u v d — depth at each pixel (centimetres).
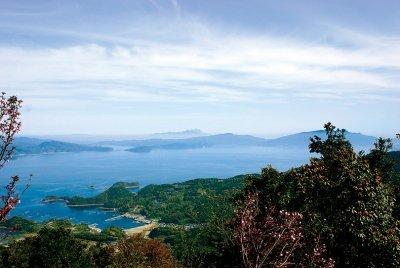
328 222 2227
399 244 2069
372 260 2094
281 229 1412
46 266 4553
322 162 2647
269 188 2739
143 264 5247
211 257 2877
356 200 2281
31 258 4612
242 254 1351
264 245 1406
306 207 2391
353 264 2119
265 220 1452
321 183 2383
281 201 2569
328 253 2125
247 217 1416
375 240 2080
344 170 2367
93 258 5338
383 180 3066
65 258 4662
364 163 2481
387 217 2230
